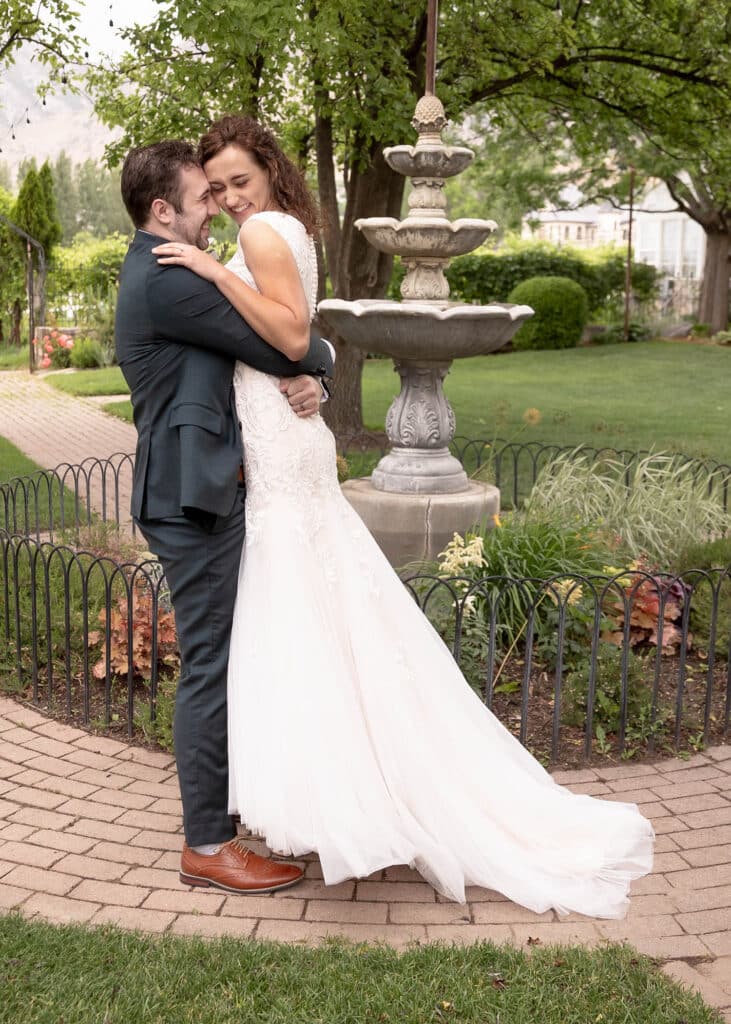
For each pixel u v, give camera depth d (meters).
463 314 4.98
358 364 10.45
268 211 2.72
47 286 20.25
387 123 8.28
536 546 4.59
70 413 13.04
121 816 3.20
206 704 2.70
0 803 3.27
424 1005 2.23
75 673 4.36
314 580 2.71
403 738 2.73
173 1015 2.19
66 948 2.41
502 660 4.35
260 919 2.63
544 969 2.37
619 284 23.44
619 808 3.06
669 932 2.59
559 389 14.95
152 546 2.69
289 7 6.59
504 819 2.88
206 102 8.72
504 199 23.33
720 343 21.20
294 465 2.68
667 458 6.71
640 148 19.92
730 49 9.69
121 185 2.64
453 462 5.71
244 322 2.54
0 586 4.95
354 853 2.51
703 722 3.95
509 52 9.09
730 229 22.12
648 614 4.49
